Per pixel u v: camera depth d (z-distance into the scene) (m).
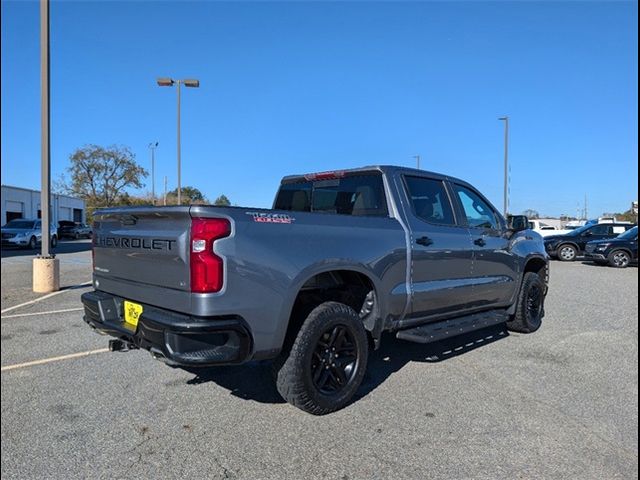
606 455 3.29
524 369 5.07
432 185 5.30
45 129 10.11
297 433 3.58
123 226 4.04
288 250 3.65
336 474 3.04
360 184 5.04
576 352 5.71
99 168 60.19
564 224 50.22
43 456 3.22
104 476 2.99
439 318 5.21
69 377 4.69
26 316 7.50
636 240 16.92
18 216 42.59
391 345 5.97
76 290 10.27
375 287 4.32
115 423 3.71
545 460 3.22
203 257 3.29
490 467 3.13
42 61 10.09
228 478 2.99
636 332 6.73
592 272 15.34
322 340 3.91
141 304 3.81
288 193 5.87
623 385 4.60
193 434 3.55
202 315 3.27
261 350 3.50
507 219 6.26
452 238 5.20
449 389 4.48
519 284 6.41
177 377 4.71
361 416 3.88
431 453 3.30
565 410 4.02
